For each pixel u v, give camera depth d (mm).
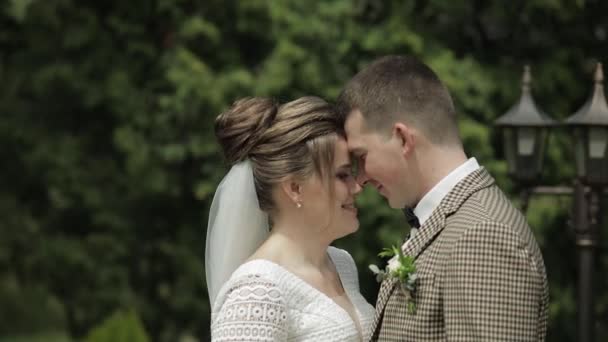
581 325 5602
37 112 12703
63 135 12516
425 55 10992
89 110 12641
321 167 3557
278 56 10828
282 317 3445
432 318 3158
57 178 12164
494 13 11328
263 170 3605
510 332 2953
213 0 11625
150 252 12281
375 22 11562
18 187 13102
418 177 3369
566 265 11406
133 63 12102
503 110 11219
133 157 11555
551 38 11672
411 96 3346
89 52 12133
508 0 11328
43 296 15227
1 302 16531
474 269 3016
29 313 16719
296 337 3512
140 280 12383
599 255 11289
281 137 3570
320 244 3734
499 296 2979
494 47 11945
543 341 3143
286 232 3684
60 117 12711
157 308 12297
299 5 11336
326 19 11172
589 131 5430
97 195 12172
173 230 12375
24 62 12547
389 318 3318
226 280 3756
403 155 3359
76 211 12781
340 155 3582
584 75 11555
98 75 12078
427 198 3355
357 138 3461
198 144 11219
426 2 11469
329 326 3549
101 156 12602
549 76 11242
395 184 3402
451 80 10586
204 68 11141
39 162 12273
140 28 11961
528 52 11797
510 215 3170
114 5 12273
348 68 11227
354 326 3648
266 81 10789
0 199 12875
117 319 9031
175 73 11086
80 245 12242
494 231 3035
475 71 10930
